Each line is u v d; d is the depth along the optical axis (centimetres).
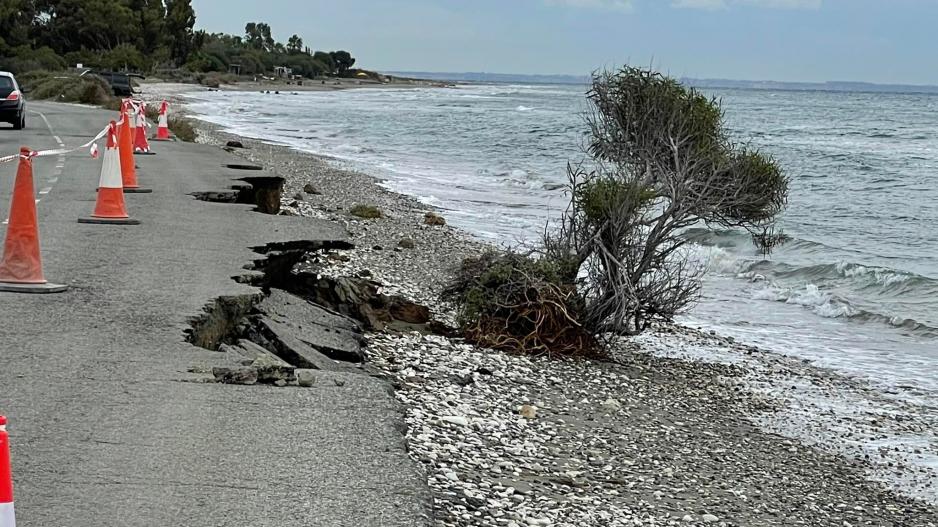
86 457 611
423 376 1118
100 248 1253
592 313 1380
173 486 580
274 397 764
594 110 1584
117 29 13762
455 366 1196
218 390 762
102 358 808
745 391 1332
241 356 852
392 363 1150
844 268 2162
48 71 9869
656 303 1418
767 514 870
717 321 1791
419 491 603
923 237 2747
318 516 556
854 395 1368
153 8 16175
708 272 2203
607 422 1078
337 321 1231
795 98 19388
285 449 654
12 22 12100
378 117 8362
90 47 13588
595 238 1391
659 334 1633
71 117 4256
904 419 1268
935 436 1204
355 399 776
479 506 720
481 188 3538
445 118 8300
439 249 2100
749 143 2075
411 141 5809
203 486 584
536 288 1353
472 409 1012
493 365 1239
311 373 838
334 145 5328
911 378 1475
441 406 995
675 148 1399
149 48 16025
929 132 7625
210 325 964
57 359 798
